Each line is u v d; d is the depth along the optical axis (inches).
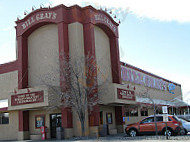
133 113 1171.9
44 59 951.0
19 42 985.5
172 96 1861.5
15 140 911.0
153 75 1529.3
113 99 869.8
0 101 1003.9
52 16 928.9
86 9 937.5
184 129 759.1
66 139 794.8
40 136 888.9
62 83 832.9
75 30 905.5
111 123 1002.1
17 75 1005.8
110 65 1058.7
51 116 902.4
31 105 833.5
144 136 714.2
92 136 827.4
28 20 975.6
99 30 1021.8
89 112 871.7
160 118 717.3
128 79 1181.1
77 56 858.1
